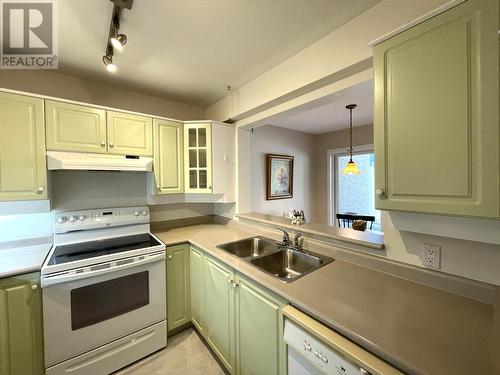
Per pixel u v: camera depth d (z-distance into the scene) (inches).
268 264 63.8
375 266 51.0
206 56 64.7
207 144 89.4
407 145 34.7
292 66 64.5
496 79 27.0
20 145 58.2
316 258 59.5
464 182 29.6
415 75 33.5
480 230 32.9
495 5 26.8
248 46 60.1
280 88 68.5
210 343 68.9
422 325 32.2
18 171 58.1
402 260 46.9
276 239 77.7
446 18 30.4
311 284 44.8
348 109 109.6
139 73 74.5
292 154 151.6
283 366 42.9
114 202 84.5
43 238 71.2
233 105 89.3
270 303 46.0
